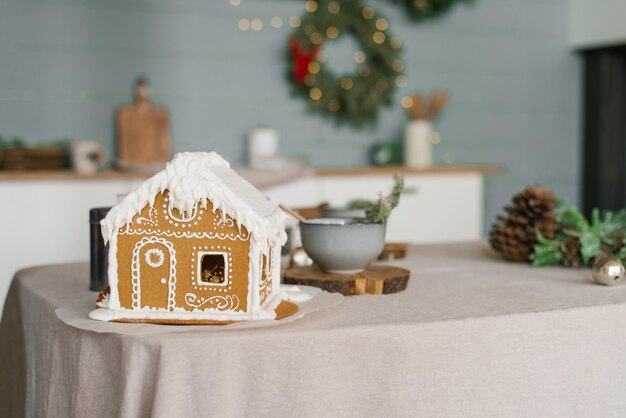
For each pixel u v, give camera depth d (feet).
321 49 11.78
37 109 10.27
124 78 10.71
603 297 3.86
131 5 10.71
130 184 9.66
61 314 3.47
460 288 4.15
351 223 4.19
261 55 11.50
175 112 11.03
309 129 11.85
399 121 12.46
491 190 13.35
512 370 3.44
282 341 3.12
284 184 10.50
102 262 4.15
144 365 3.08
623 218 5.02
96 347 3.30
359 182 11.00
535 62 13.51
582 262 4.82
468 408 3.36
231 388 3.08
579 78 13.89
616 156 13.73
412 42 12.46
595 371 3.61
